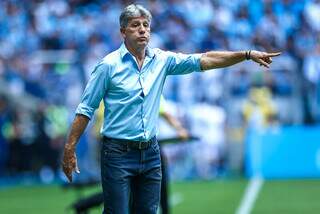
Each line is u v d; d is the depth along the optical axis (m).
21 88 59.97
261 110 56.00
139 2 69.56
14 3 71.50
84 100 19.88
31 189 51.41
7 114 56.03
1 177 56.00
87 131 53.44
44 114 56.03
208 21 66.75
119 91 19.80
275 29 64.19
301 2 66.56
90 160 53.03
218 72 57.22
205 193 46.97
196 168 55.16
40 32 68.50
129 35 19.77
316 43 62.88
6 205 44.03
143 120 19.94
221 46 63.72
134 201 20.44
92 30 67.75
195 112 55.66
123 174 19.95
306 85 57.69
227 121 56.19
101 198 25.30
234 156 55.59
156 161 20.38
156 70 20.11
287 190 47.56
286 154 54.47
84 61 61.28
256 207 40.59
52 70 62.47
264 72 57.00
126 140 19.92
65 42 67.25
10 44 67.88
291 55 61.03
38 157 55.75
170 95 56.88
